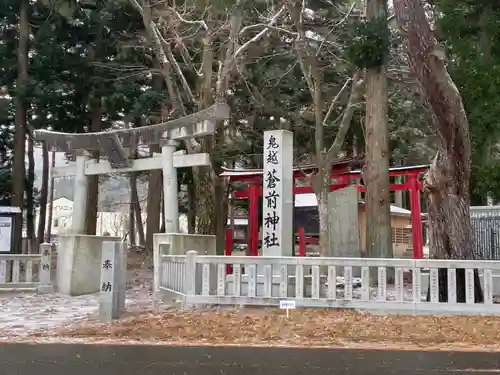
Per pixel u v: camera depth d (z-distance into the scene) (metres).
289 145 12.65
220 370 6.80
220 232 19.11
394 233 27.86
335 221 16.55
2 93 23.97
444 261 10.09
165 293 12.56
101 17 22.73
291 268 11.30
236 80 22.34
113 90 23.17
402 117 24.86
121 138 14.72
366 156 16.12
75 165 16.30
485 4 14.91
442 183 11.30
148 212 27.47
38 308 12.45
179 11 20.06
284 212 12.34
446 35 15.44
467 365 7.11
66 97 23.81
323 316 9.97
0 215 15.59
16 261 15.17
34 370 6.81
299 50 17.77
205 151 17.95
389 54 15.09
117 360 7.39
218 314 10.33
